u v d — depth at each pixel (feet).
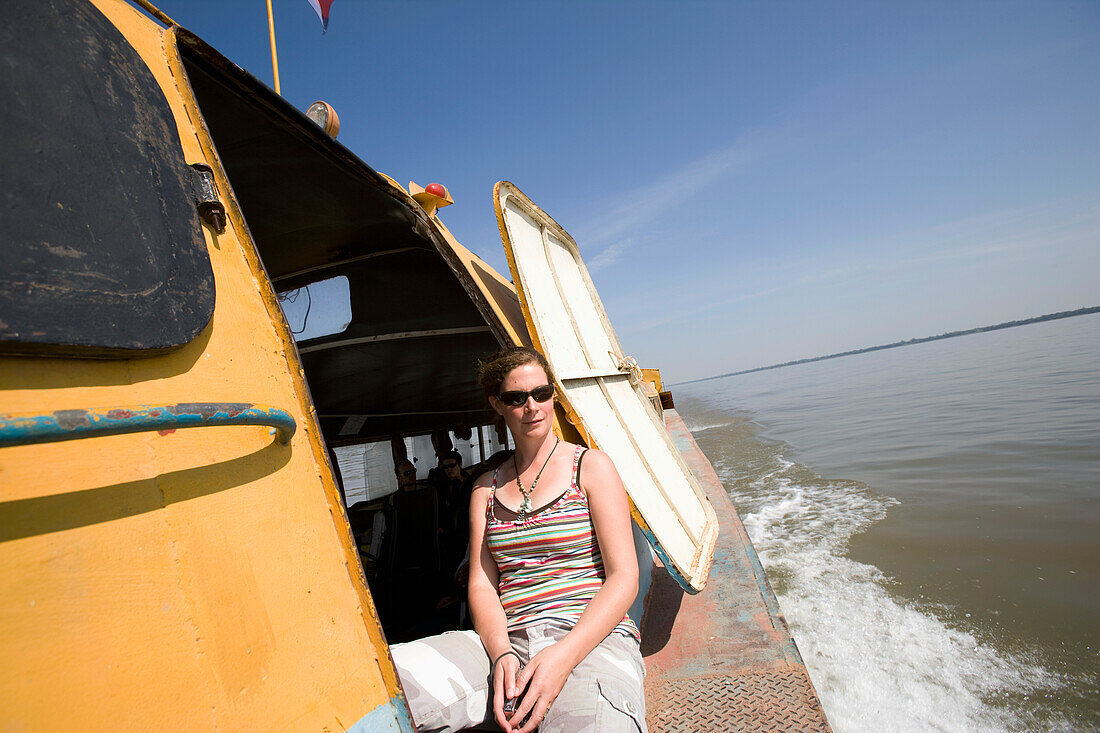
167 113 4.46
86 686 2.60
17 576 2.57
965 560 19.02
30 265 2.91
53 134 3.31
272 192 9.18
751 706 7.18
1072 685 11.96
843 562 20.30
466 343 13.03
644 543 10.61
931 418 53.62
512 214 9.94
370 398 14.94
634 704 5.12
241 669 3.22
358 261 11.85
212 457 3.69
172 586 3.11
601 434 8.95
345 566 4.33
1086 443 33.68
